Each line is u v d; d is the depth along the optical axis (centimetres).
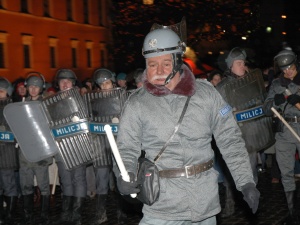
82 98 656
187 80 373
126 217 713
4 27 2005
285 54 638
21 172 711
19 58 2091
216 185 379
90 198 866
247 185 370
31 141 654
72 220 692
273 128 664
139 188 365
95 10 2594
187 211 371
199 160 372
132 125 373
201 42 2108
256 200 367
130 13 2109
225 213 716
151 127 371
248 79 675
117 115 647
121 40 2155
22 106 650
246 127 676
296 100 632
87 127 654
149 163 366
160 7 2058
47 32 2283
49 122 653
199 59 1900
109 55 2248
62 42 2388
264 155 1026
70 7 2469
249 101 675
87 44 2577
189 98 371
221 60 941
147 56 373
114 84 678
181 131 369
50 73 2294
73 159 660
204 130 372
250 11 2162
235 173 377
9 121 654
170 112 370
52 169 856
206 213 372
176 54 372
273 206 768
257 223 681
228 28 2102
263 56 2495
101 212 708
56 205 837
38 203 843
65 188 702
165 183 371
